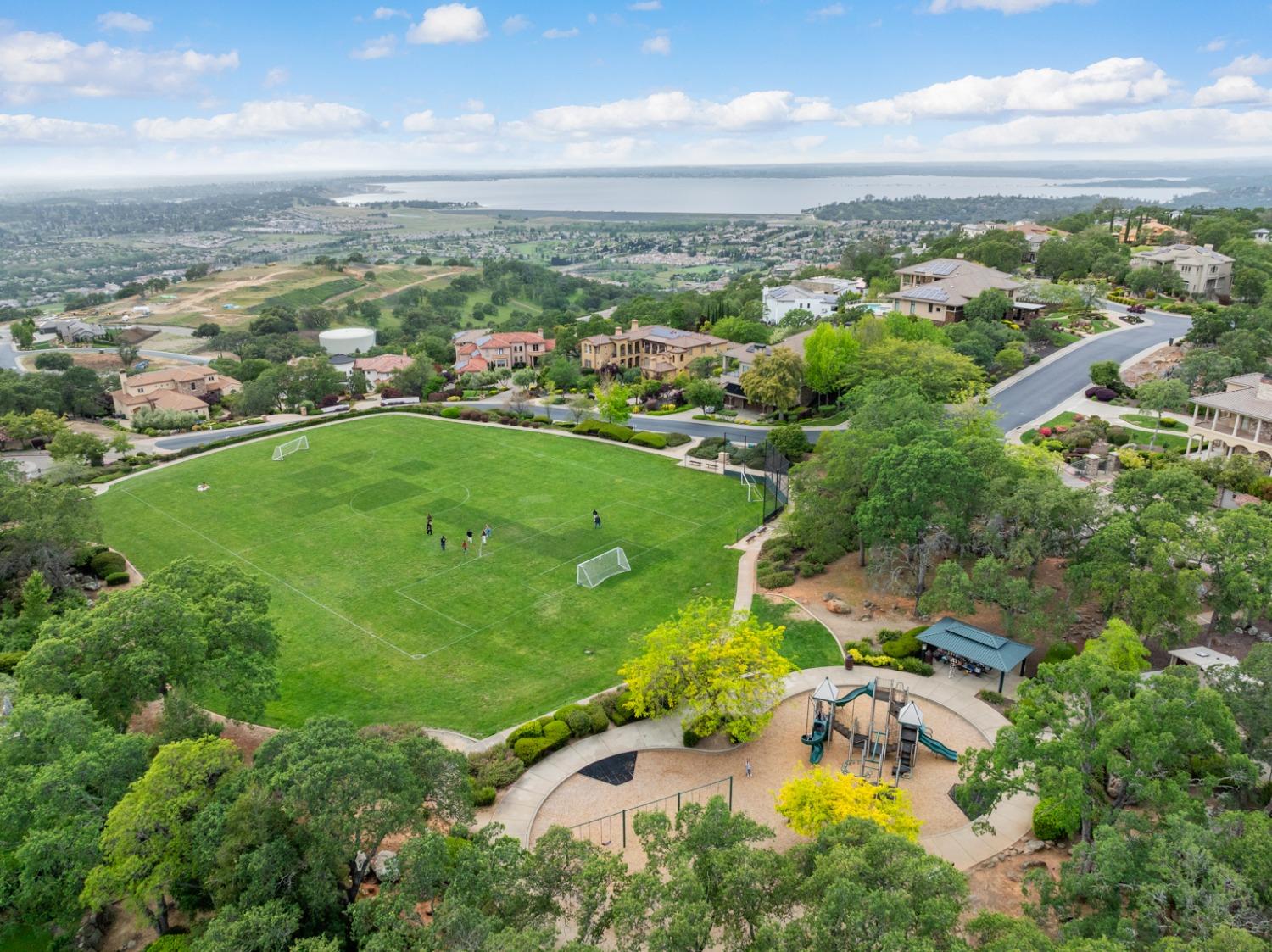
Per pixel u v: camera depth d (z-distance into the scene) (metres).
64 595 68.50
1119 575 51.16
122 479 99.06
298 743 32.03
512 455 103.88
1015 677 53.53
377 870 37.09
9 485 70.31
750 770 45.81
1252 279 148.50
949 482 59.12
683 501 87.19
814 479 68.88
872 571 63.53
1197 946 24.09
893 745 46.88
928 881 26.06
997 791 35.31
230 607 48.94
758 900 27.92
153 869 32.38
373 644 60.69
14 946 35.25
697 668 47.25
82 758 35.47
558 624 63.09
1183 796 31.33
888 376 103.94
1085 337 135.50
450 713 52.22
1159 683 34.34
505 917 29.09
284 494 91.75
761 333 158.38
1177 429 95.25
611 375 152.75
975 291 141.38
